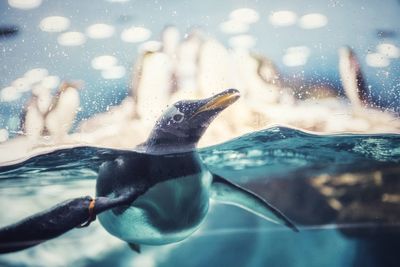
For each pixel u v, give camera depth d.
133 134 0.77
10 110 0.76
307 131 0.81
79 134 0.77
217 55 0.78
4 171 0.90
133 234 0.88
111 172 0.81
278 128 0.81
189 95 0.77
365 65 0.79
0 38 0.77
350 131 0.80
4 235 0.63
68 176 0.99
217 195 0.92
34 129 0.76
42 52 0.77
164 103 0.76
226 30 0.79
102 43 0.78
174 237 0.86
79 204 0.70
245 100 0.79
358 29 0.81
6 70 0.76
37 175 0.97
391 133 0.80
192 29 0.79
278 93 0.79
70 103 0.76
